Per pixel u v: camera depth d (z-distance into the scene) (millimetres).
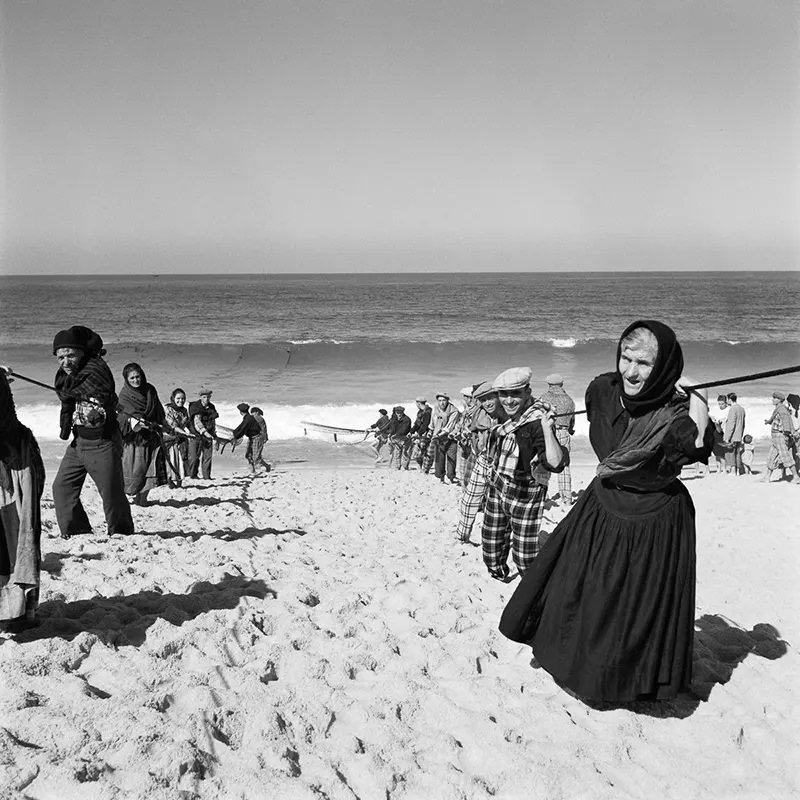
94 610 5156
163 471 10836
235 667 4430
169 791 3150
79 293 124750
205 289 141250
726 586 7301
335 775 3443
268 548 7926
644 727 4074
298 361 43438
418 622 5465
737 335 62594
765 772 3746
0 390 4500
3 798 3033
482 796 3438
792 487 15289
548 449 6051
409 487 15414
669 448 4078
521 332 64250
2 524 4625
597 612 4113
